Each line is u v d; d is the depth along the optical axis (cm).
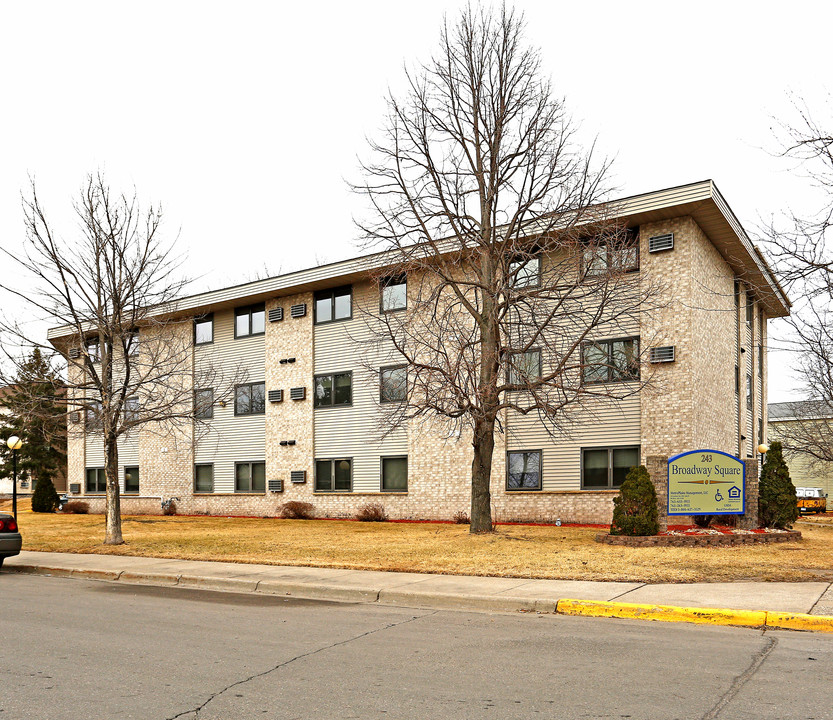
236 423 3400
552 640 833
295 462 3158
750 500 1856
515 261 2211
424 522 2684
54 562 1656
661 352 2280
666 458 1797
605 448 2389
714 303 2489
